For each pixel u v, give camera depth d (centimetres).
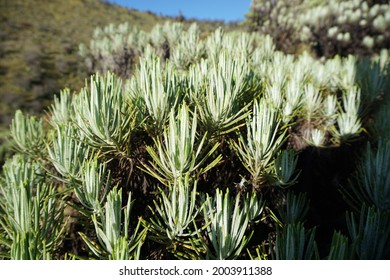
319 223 278
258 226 220
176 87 219
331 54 810
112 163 213
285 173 201
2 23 1647
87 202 178
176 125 167
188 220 158
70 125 216
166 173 179
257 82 293
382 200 203
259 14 1101
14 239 146
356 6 850
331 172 331
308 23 864
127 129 199
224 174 222
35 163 264
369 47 775
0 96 876
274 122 209
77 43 1669
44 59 1290
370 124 363
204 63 262
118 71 727
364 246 165
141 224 204
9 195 196
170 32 573
